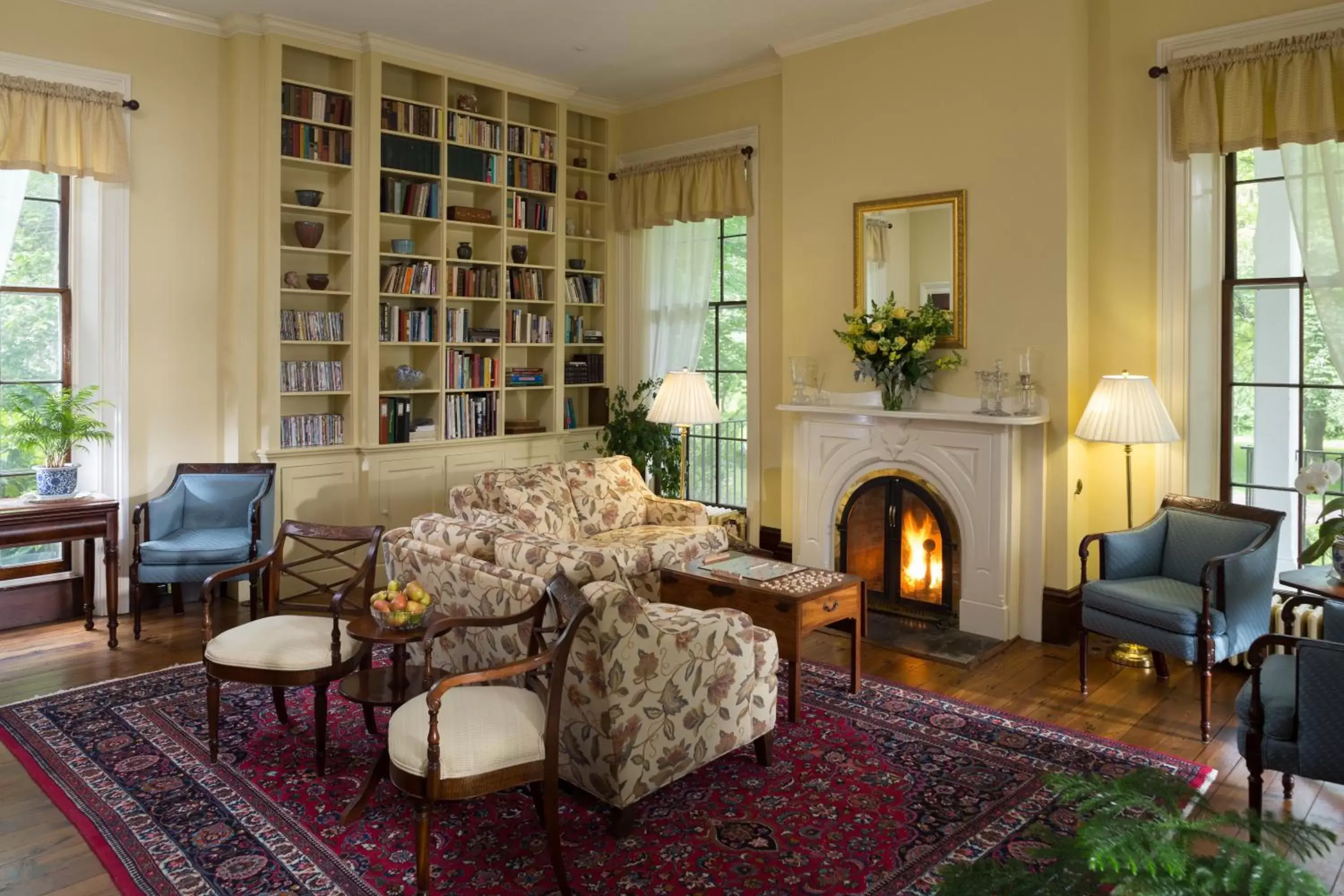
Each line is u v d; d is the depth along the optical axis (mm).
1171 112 4758
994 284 5172
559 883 2697
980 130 5176
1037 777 3467
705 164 6727
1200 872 1295
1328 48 4297
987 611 5121
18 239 5219
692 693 3182
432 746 2586
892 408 5449
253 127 5613
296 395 5922
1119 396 4555
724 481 7078
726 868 2846
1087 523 5203
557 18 5574
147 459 5539
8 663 4691
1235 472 4820
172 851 2918
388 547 4023
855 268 5699
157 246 5504
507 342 6879
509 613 3334
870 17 5512
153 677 4480
